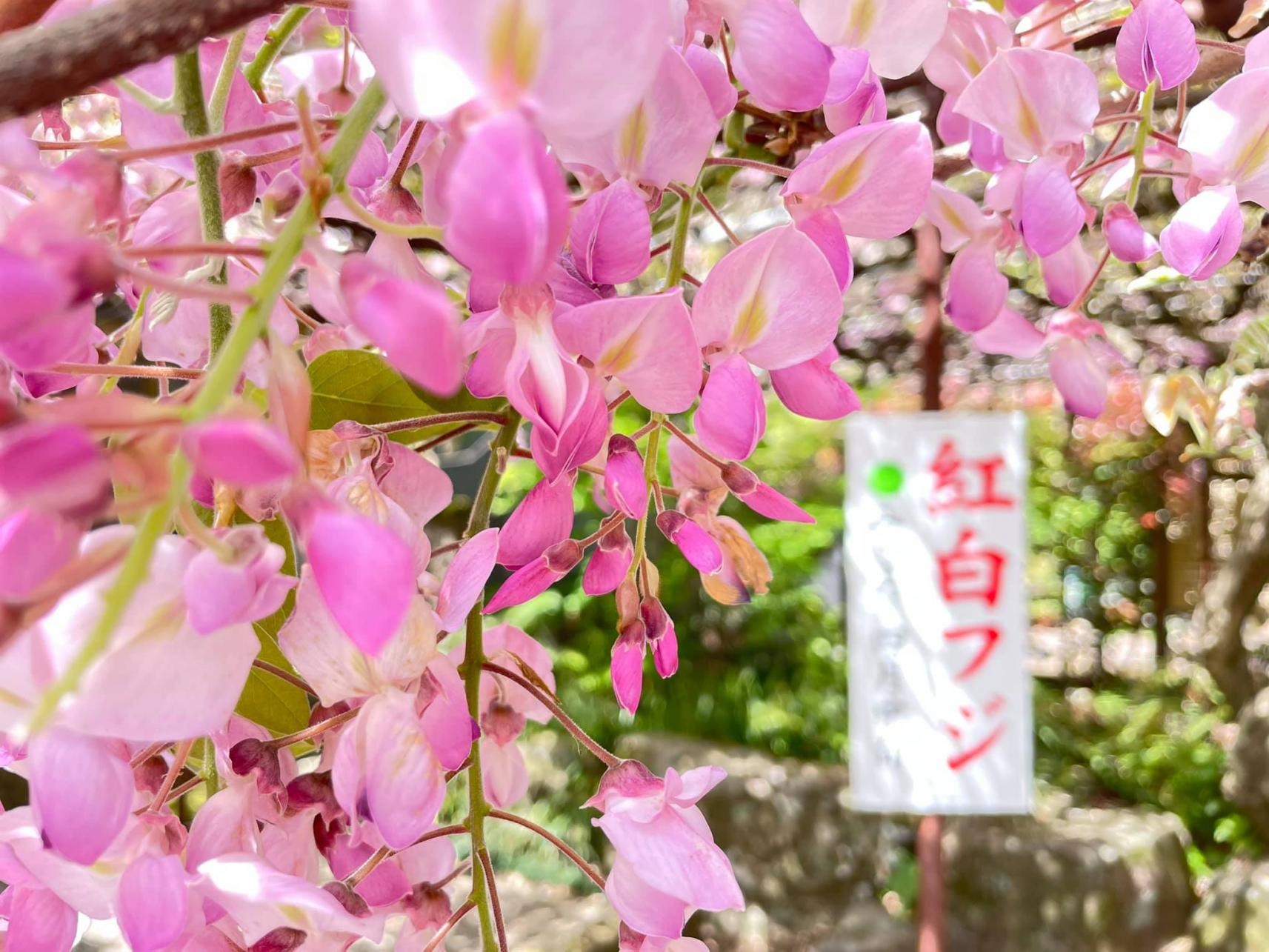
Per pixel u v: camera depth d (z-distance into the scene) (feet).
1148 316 3.79
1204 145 0.54
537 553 0.44
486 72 0.25
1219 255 0.53
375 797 0.38
